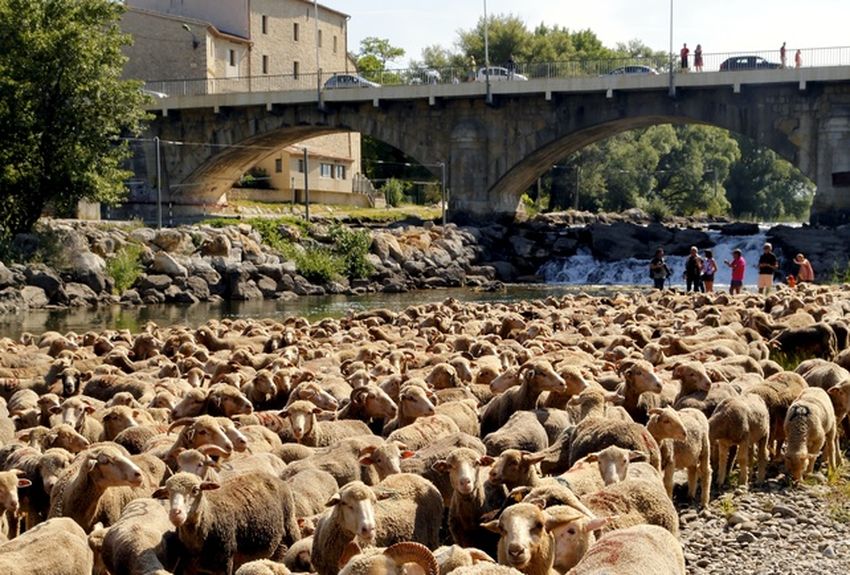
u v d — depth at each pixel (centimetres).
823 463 2088
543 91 8144
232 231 7119
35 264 5994
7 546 1267
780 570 1502
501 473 1467
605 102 8125
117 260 6366
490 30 13238
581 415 1848
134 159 9269
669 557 1134
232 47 10594
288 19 11438
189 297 6353
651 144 13012
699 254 7831
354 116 8825
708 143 14300
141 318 5441
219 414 1981
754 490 1886
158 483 1603
